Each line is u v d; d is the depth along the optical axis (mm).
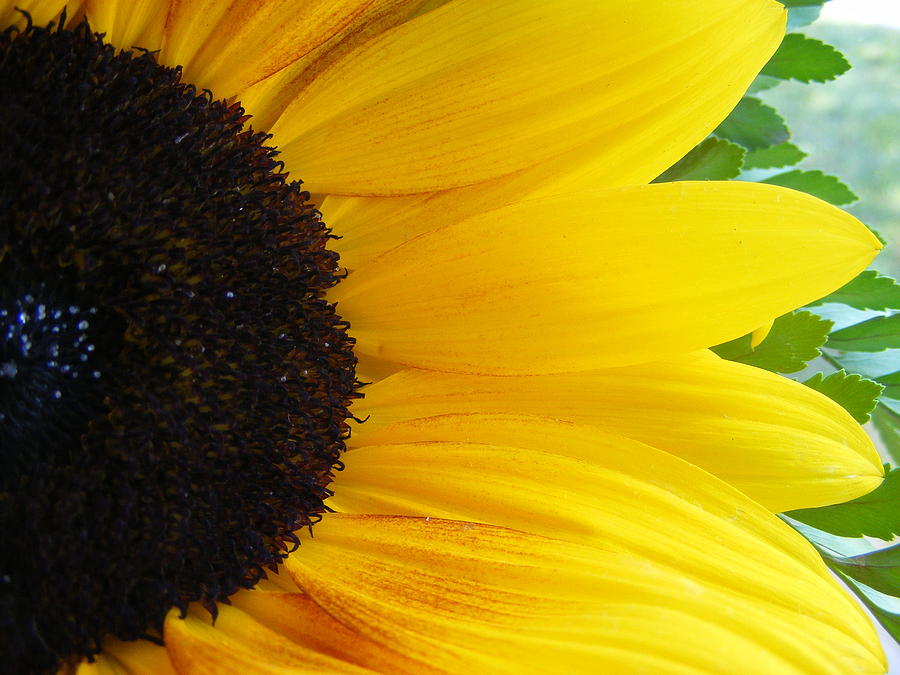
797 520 134
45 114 107
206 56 122
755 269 113
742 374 122
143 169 112
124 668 106
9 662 100
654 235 115
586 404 123
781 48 150
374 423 129
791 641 100
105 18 113
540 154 122
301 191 128
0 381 108
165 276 113
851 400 132
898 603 135
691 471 117
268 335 120
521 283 120
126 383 113
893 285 143
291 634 109
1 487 106
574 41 118
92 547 106
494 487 119
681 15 116
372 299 128
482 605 107
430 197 129
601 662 97
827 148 319
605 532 113
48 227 108
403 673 101
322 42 122
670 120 120
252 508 116
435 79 123
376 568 114
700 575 111
